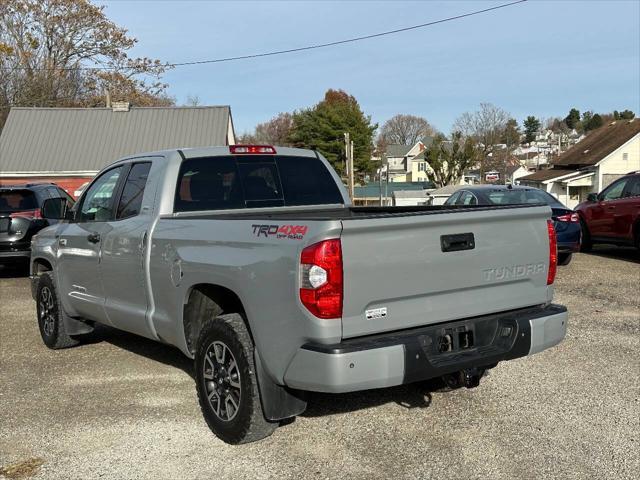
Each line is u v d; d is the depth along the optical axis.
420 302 3.77
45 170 32.94
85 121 35.62
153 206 5.04
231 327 4.06
